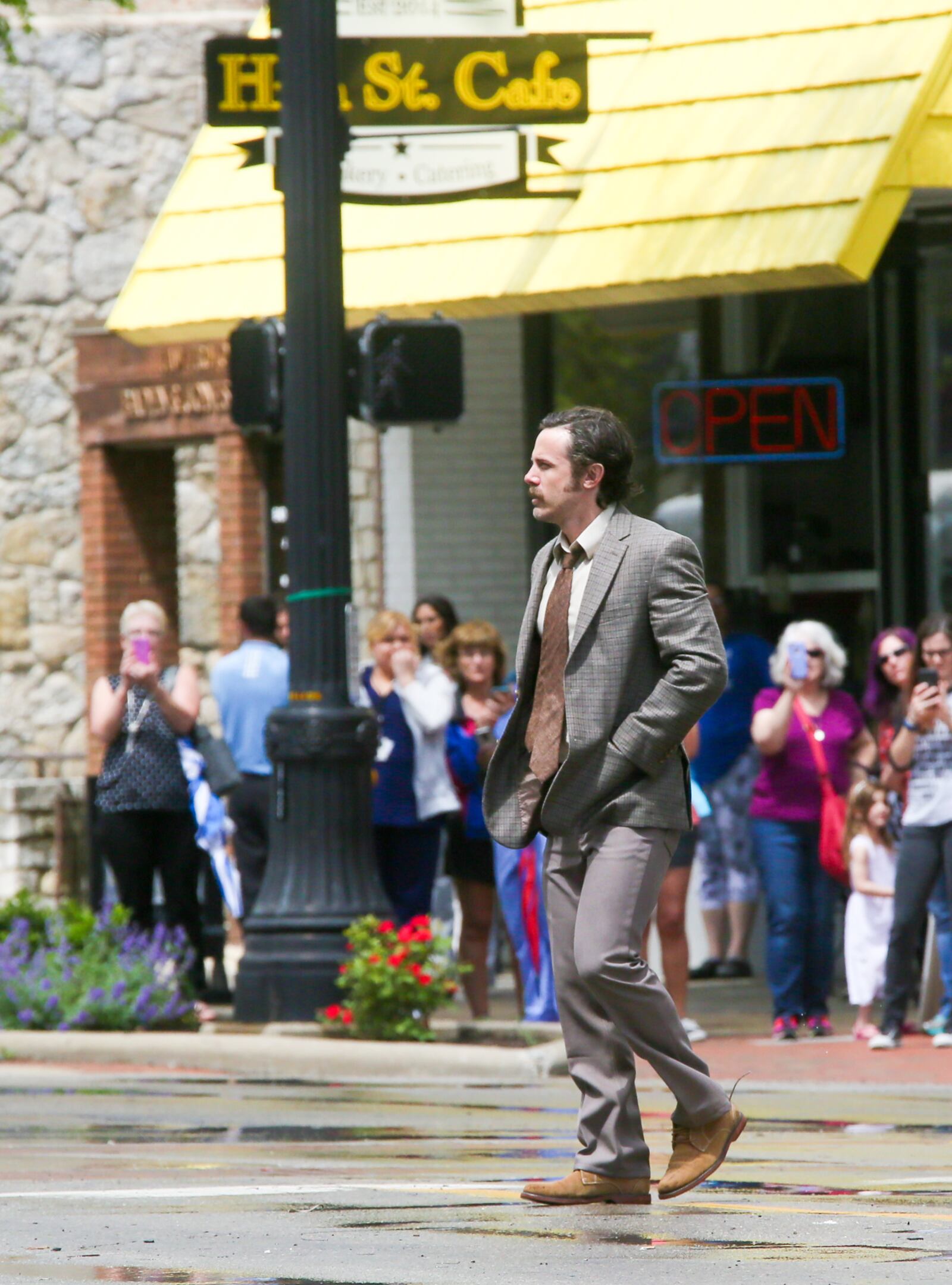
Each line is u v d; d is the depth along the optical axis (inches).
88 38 2716.5
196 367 2487.7
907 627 2169.0
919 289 2151.8
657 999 840.3
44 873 2655.0
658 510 2290.8
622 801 842.2
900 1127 1184.2
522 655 881.5
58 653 2701.8
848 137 1873.8
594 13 2085.4
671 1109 1289.4
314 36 1696.6
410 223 2090.3
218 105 1765.5
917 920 1636.3
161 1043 1572.3
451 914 2208.4
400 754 1774.1
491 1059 1491.1
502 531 2396.7
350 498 1755.7
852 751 1729.8
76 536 2701.8
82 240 2706.7
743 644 2123.5
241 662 1883.6
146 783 1766.7
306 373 1689.2
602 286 1941.4
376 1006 1573.6
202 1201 863.1
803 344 2215.8
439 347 1684.3
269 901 1670.8
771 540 2235.5
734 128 1945.1
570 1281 668.1
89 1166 994.7
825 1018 1743.4
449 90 1946.4
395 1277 680.4
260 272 2172.7
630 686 850.8
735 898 2138.3
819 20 1963.6
